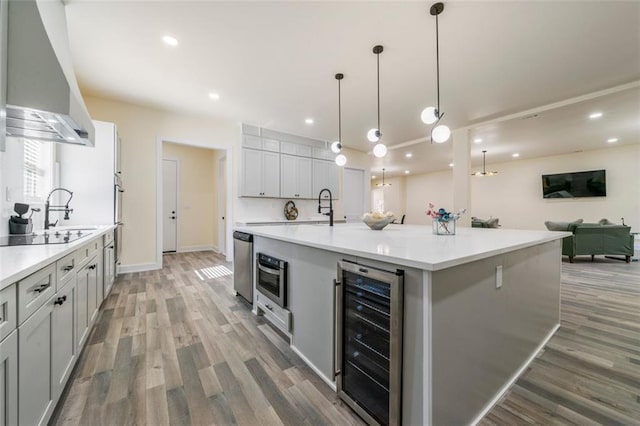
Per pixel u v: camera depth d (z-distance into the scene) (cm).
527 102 386
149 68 297
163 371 167
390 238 183
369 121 475
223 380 160
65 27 198
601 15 216
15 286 92
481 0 201
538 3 204
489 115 436
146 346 197
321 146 602
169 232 625
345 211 682
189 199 654
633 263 517
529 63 286
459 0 202
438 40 244
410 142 605
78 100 171
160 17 219
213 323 238
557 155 734
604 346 205
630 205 630
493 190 860
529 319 185
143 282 359
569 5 205
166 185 621
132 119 402
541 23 226
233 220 503
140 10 210
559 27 230
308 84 335
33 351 105
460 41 250
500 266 150
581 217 702
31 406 104
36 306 108
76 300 164
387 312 122
